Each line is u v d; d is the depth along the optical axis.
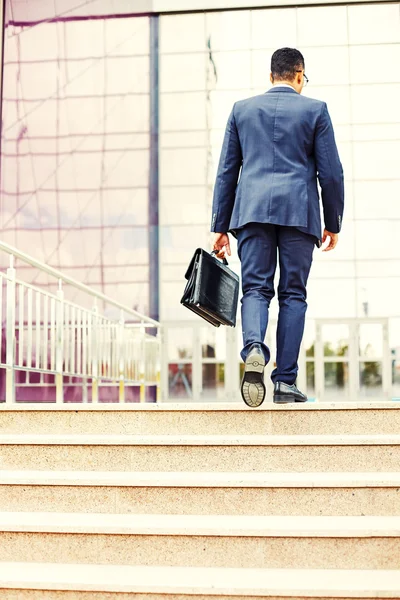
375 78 11.71
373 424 2.47
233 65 11.78
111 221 11.45
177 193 11.62
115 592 1.78
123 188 11.51
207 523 2.01
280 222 2.62
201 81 11.77
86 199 11.47
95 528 1.98
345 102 11.72
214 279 2.66
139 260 11.40
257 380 2.43
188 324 11.47
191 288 2.60
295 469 2.31
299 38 11.77
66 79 11.65
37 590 1.81
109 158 11.55
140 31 11.80
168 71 11.77
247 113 2.74
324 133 2.67
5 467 2.42
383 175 11.61
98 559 1.98
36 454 2.41
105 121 11.61
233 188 2.82
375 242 11.50
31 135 11.55
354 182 11.64
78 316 4.57
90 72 11.69
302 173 2.68
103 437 2.42
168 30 11.84
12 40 11.69
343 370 11.28
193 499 2.15
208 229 11.52
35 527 2.00
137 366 6.29
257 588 1.74
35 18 11.72
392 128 11.64
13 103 11.59
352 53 11.75
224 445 2.32
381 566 1.91
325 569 1.92
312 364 11.32
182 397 11.38
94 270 11.36
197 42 11.80
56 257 11.35
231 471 2.32
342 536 1.92
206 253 2.66
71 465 2.38
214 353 11.43
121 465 2.36
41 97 11.60
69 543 2.00
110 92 11.67
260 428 2.49
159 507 2.16
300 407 2.48
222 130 11.70
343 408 2.47
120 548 1.98
